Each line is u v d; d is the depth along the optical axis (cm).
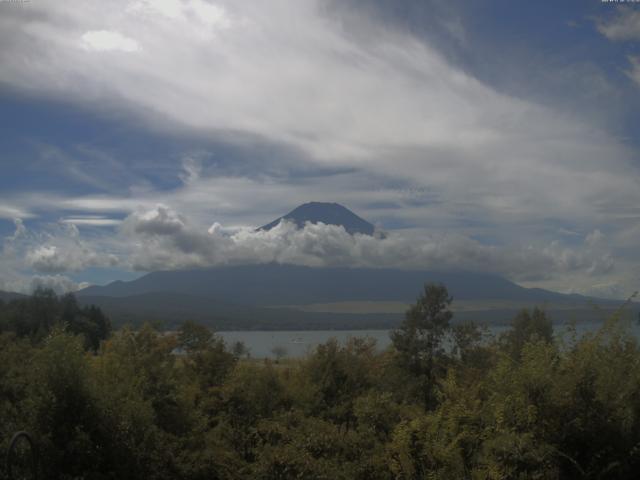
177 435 1284
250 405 1542
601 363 756
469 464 777
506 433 725
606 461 701
